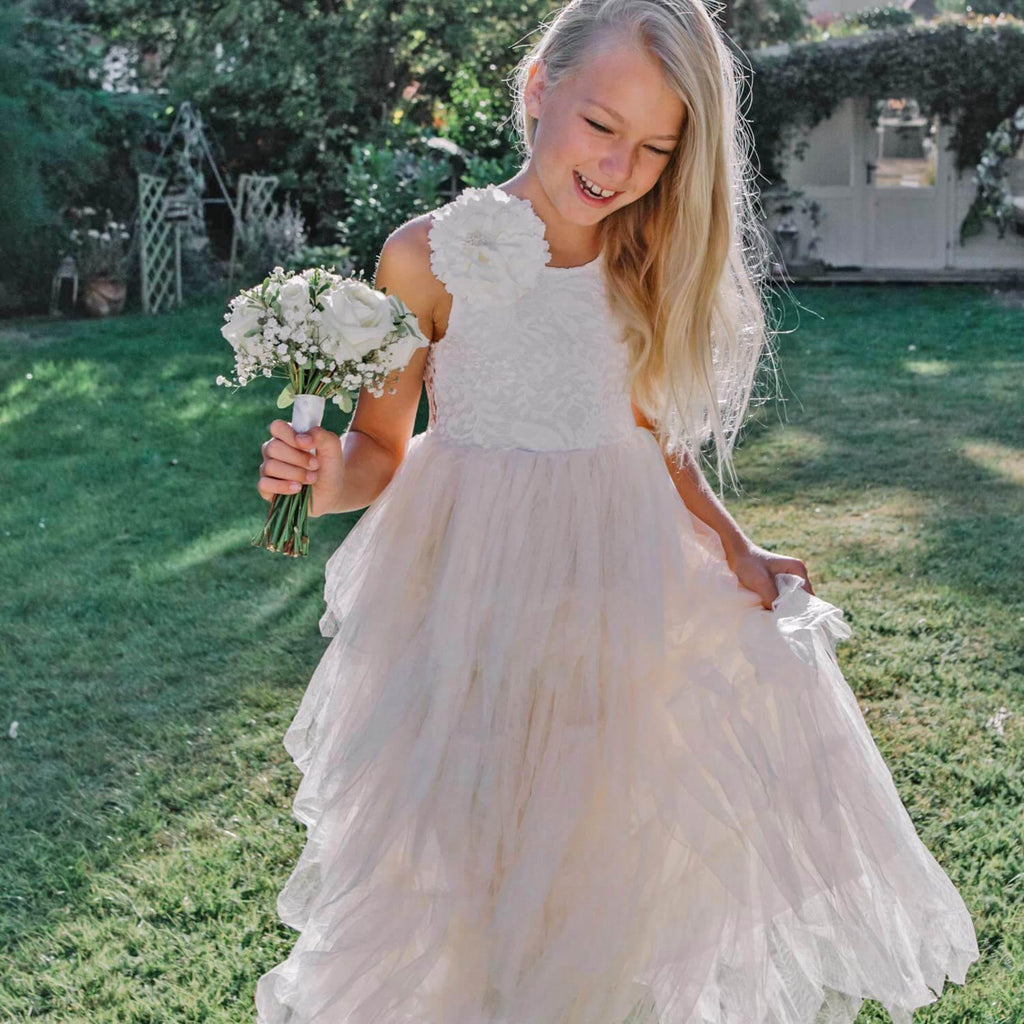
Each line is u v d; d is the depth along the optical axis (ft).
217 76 47.24
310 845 6.92
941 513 18.67
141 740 12.17
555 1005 5.93
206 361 33.06
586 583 6.55
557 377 6.84
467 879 6.12
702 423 7.55
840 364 31.65
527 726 6.39
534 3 51.21
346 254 38.04
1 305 42.04
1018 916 8.84
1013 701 12.21
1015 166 51.57
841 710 6.83
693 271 7.01
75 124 41.88
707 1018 6.49
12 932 9.12
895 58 48.98
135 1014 8.16
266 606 15.75
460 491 6.75
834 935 6.48
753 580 7.22
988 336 35.32
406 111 52.19
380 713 6.40
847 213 52.06
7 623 15.25
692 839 6.11
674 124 6.57
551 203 6.97
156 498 20.68
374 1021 5.99
